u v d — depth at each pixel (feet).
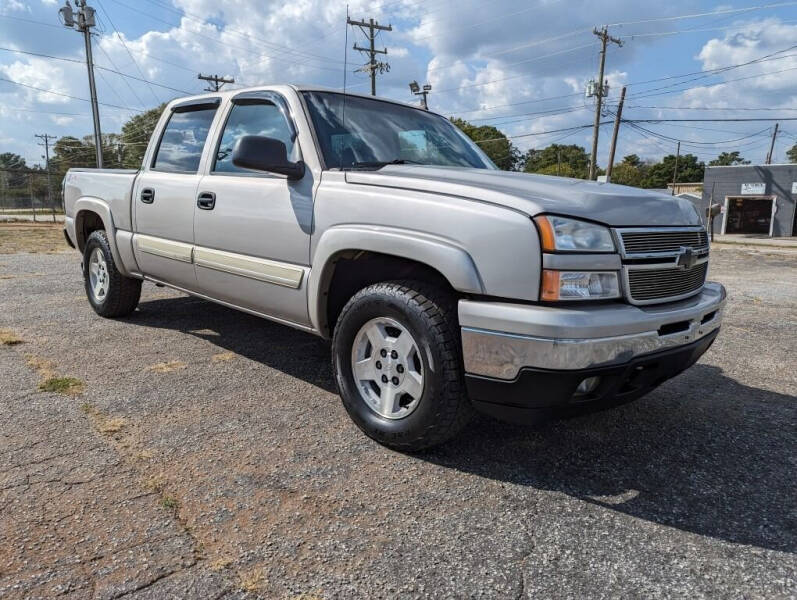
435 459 9.12
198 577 6.19
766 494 8.33
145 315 18.21
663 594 6.18
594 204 8.33
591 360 7.54
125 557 6.46
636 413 11.33
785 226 121.19
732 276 36.70
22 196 126.93
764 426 10.80
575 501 8.02
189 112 14.35
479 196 8.41
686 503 8.04
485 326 7.95
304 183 10.57
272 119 11.76
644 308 8.46
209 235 12.55
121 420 10.11
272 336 16.05
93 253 17.53
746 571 6.60
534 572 6.48
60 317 17.75
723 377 13.78
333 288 10.67
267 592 6.01
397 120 12.67
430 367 8.56
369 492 8.05
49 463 8.48
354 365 9.78
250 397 11.46
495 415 8.35
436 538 7.06
